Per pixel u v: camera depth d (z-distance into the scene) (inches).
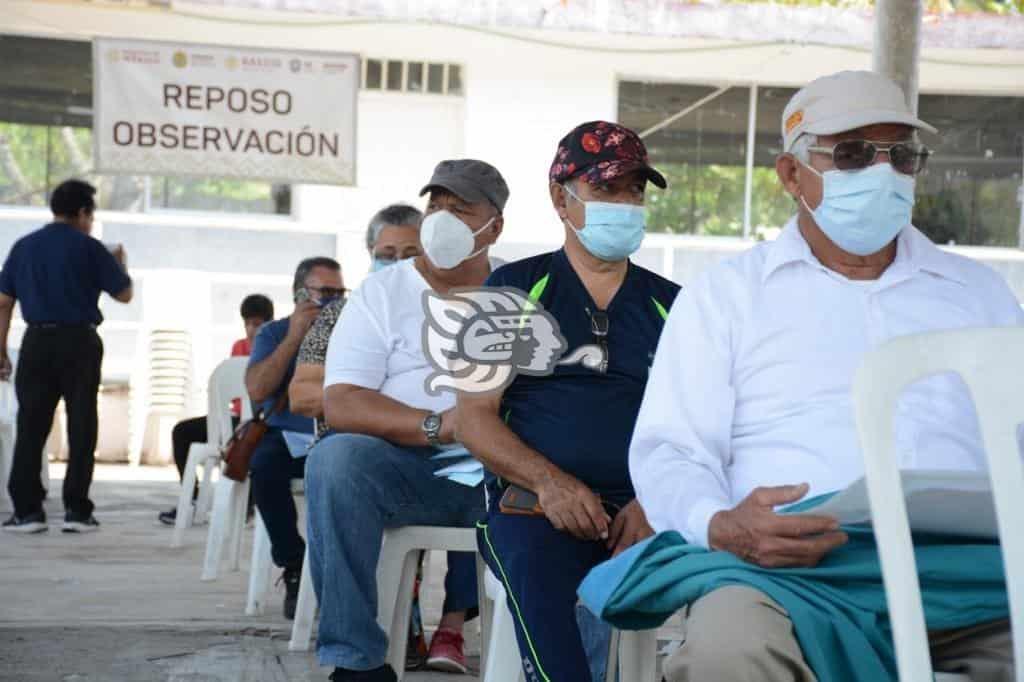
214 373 312.8
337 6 375.2
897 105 115.8
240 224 482.9
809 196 116.7
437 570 295.3
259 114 401.4
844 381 114.7
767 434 114.8
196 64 398.6
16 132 467.5
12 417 397.1
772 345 115.6
